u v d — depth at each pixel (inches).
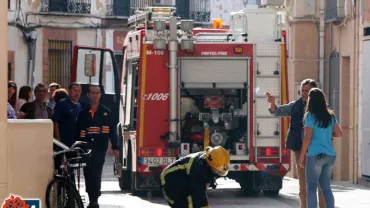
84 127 1504.7
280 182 1846.7
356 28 2353.6
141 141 1784.0
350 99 2384.4
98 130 1505.9
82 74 2303.2
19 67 3811.5
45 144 1160.2
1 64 1048.8
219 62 1801.2
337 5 2454.5
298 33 2600.9
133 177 1847.9
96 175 1505.9
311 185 1286.9
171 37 1776.6
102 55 2327.8
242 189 1948.8
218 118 1802.4
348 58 2461.9
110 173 2844.5
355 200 1791.3
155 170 1782.7
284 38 1829.5
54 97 1681.8
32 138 1125.1
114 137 1519.4
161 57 1790.1
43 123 1154.0
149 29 1822.1
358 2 2340.1
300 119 1412.4
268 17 1844.2
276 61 1817.2
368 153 2263.8
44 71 3929.6
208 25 4436.5
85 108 1510.8
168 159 1787.6
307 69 2608.3
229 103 1822.1
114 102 2306.8
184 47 1775.3
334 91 2524.6
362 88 2310.5
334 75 2524.6
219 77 1798.7
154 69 1788.9
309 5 2596.0
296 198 1823.3
